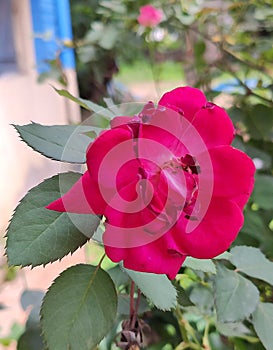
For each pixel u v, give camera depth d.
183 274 0.34
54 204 0.20
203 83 0.64
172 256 0.20
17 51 0.90
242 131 0.52
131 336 0.28
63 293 0.23
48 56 0.92
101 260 0.24
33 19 0.89
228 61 0.64
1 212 0.85
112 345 0.35
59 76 0.82
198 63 0.69
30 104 0.90
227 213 0.21
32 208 0.22
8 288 0.64
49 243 0.22
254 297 0.29
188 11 0.69
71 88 0.92
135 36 0.86
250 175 0.22
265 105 0.51
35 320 0.34
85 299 0.23
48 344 0.21
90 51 0.88
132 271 0.23
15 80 0.88
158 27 0.76
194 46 0.69
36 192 0.22
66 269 0.24
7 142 0.88
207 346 0.36
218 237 0.21
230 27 0.69
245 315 0.28
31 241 0.22
